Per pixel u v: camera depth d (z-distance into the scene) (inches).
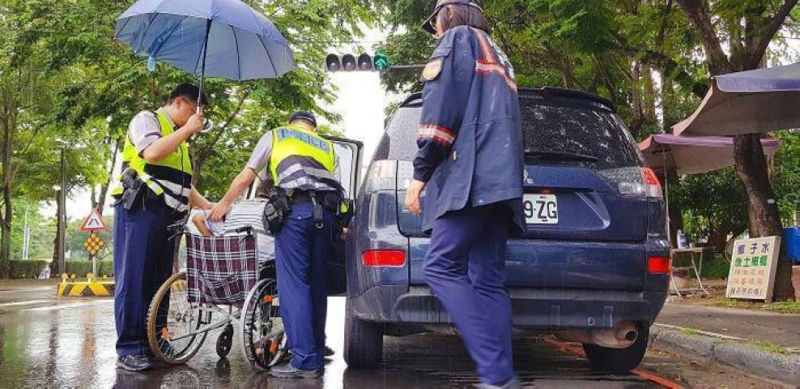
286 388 162.9
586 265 150.6
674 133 300.0
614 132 166.4
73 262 1448.1
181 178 187.6
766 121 288.8
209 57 213.5
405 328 177.6
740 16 358.6
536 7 423.8
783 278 343.6
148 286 187.3
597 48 413.1
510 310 116.8
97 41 572.4
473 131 113.4
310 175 177.5
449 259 114.9
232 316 194.9
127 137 185.8
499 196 110.0
